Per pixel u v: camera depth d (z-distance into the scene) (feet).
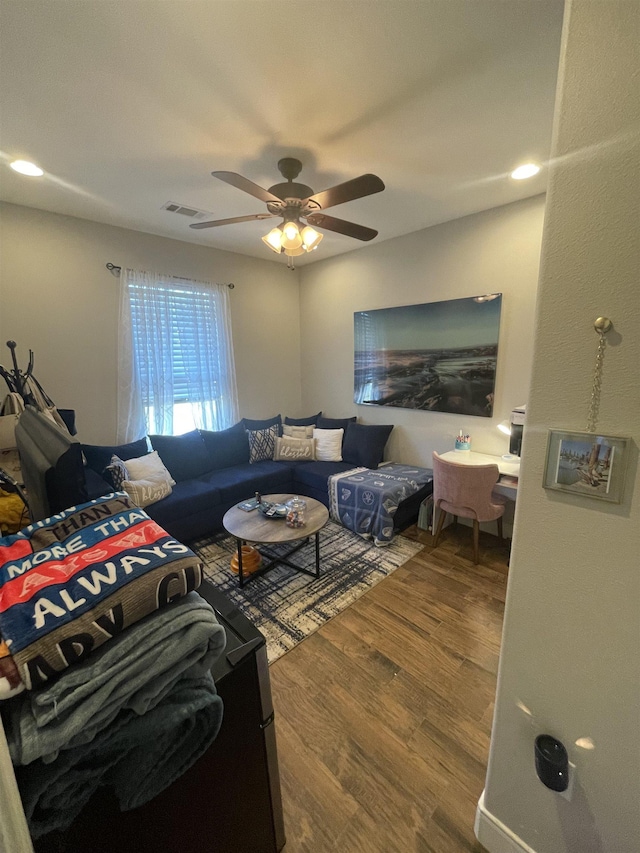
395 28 3.99
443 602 7.37
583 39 2.22
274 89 4.89
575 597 2.81
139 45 4.11
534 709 3.18
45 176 7.18
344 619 6.91
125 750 1.92
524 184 7.88
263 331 13.91
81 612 1.86
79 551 2.27
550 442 2.73
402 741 4.69
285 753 4.57
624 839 2.85
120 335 10.24
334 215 9.56
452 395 10.69
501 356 9.66
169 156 6.50
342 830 3.82
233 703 2.72
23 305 8.75
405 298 11.48
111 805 2.09
